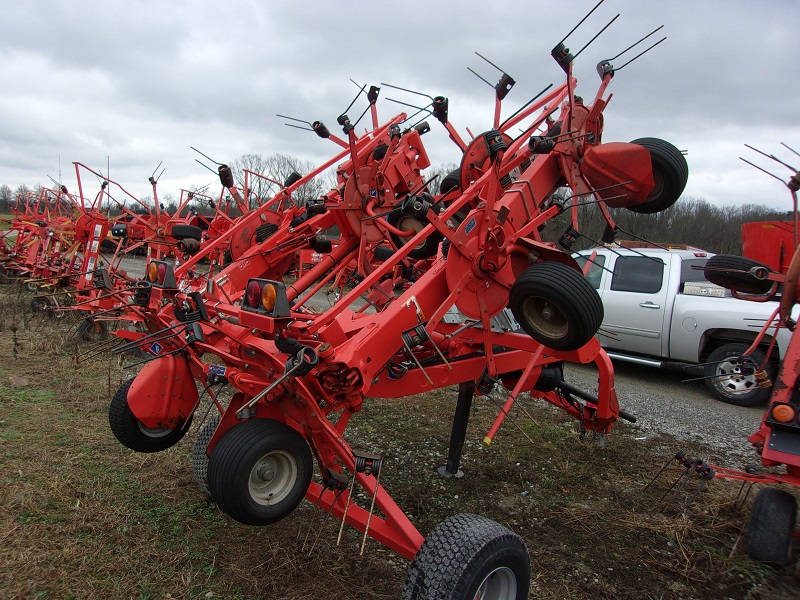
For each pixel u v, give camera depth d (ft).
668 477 15.55
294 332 9.02
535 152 10.51
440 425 19.11
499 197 11.18
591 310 8.88
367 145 16.21
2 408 17.99
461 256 10.18
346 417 9.84
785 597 10.53
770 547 11.24
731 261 13.00
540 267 9.26
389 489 14.26
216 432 9.53
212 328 11.42
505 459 16.40
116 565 10.36
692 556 11.71
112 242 39.52
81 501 12.53
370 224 15.23
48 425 16.83
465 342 12.76
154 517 12.10
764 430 11.49
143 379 11.26
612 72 11.78
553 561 11.46
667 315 25.23
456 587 7.66
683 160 11.94
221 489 8.27
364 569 10.63
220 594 9.75
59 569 10.09
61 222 42.78
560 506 13.79
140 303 12.49
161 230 32.22
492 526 8.44
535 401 22.27
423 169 17.52
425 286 10.23
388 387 11.24
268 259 16.28
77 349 25.40
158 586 9.85
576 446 17.56
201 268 39.34
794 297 11.71
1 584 9.55
